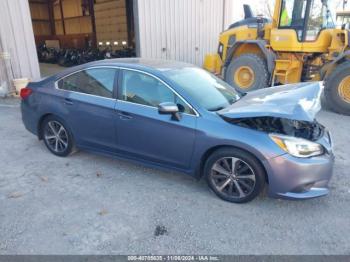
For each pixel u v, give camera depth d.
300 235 2.68
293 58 7.48
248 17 9.26
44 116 4.29
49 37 22.98
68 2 20.23
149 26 10.27
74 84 4.02
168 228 2.77
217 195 3.26
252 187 3.02
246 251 2.49
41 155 4.39
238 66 8.12
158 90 3.41
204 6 12.19
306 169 2.81
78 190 3.42
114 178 3.71
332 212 3.03
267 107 2.93
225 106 3.39
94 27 18.62
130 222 2.85
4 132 5.41
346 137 5.20
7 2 7.87
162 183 3.59
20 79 8.16
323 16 6.98
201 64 12.88
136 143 3.55
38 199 3.23
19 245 2.54
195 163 3.24
